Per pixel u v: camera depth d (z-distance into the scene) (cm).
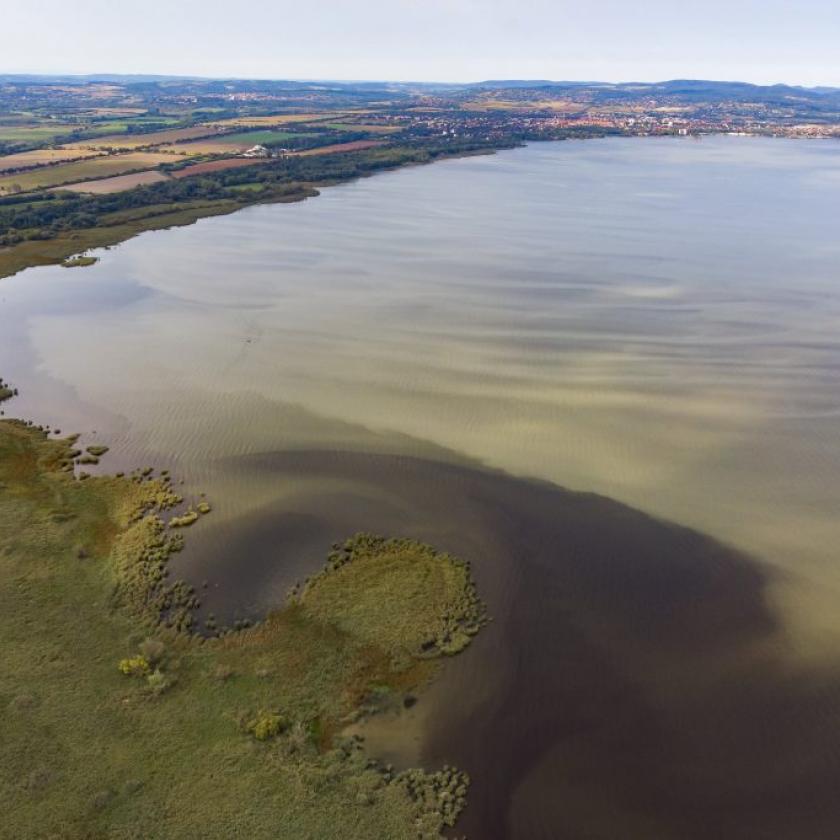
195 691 3039
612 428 5262
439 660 3275
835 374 6088
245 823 2477
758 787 2734
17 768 2638
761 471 4769
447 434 5206
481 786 2703
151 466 4884
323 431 5278
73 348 6906
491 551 4034
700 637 3456
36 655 3195
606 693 3134
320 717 2950
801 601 3691
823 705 3081
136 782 2595
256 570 3881
